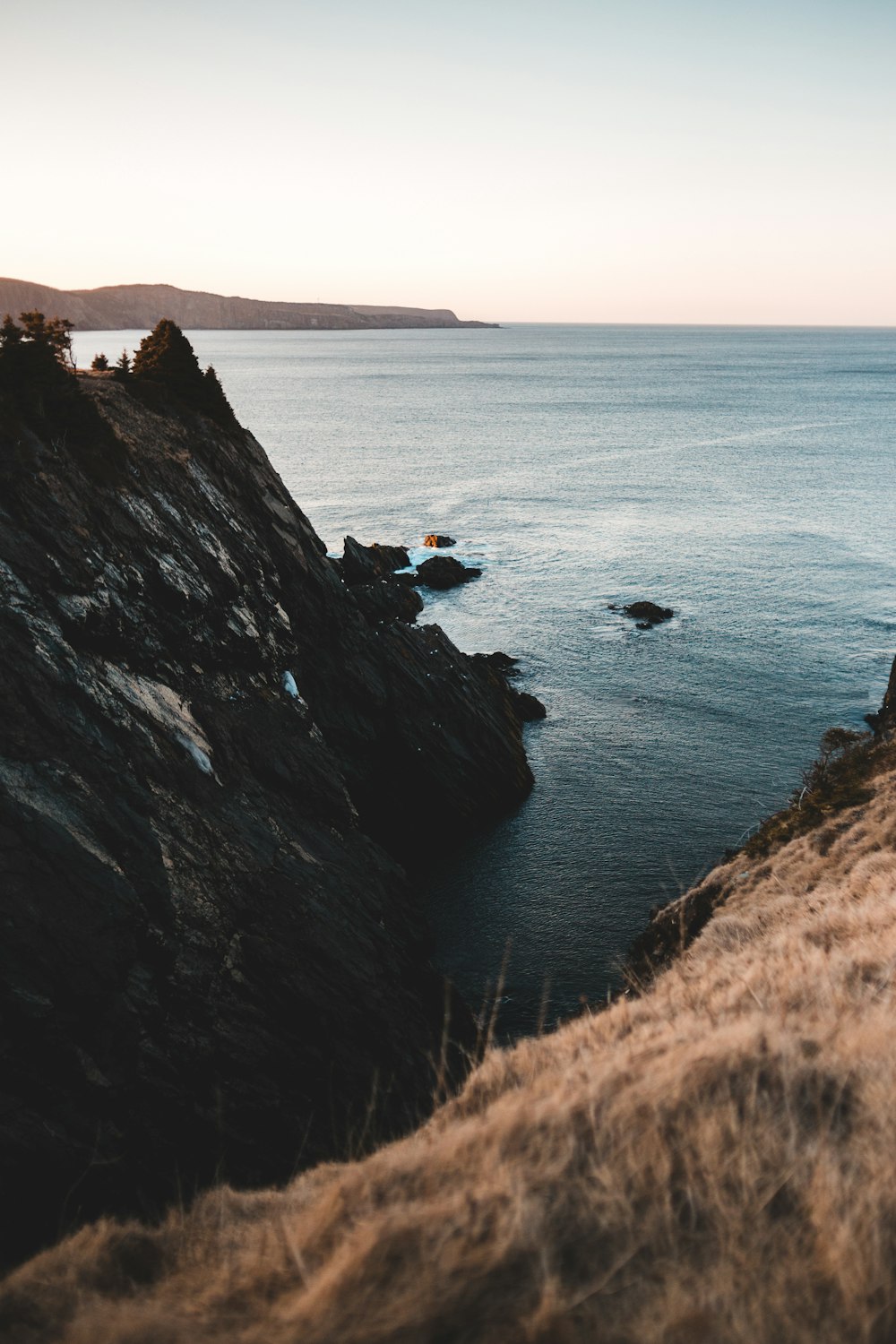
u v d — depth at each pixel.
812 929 12.38
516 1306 4.04
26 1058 13.51
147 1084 14.93
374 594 53.47
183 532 29.33
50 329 28.50
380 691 37.62
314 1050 18.42
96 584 22.36
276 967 19.09
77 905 15.20
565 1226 4.54
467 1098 8.31
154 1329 4.58
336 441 142.00
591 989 26.20
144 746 20.16
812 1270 3.99
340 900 23.00
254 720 27.08
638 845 34.25
